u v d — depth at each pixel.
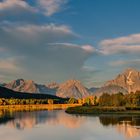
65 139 85.81
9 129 109.94
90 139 85.38
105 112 193.88
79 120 144.88
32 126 120.19
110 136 89.81
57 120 147.00
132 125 115.38
